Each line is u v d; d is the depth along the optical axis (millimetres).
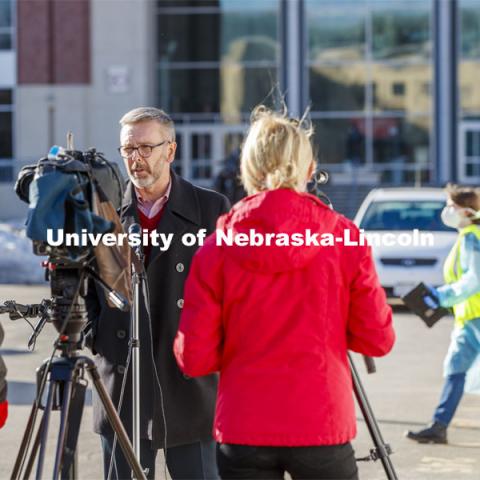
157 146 7656
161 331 7684
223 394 5961
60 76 56594
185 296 6086
